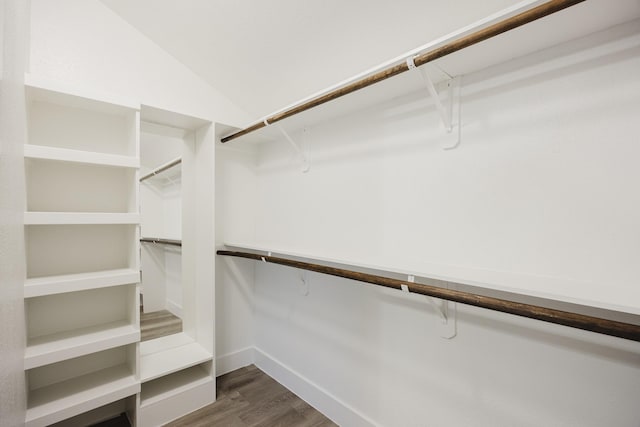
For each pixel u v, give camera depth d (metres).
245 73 1.78
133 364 1.54
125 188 1.67
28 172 1.37
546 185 0.98
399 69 1.03
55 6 1.44
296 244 1.95
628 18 0.82
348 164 1.62
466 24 1.06
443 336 1.22
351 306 1.59
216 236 2.10
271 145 2.17
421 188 1.31
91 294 1.58
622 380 0.85
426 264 1.18
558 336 0.95
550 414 0.97
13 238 0.89
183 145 2.05
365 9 1.13
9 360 0.86
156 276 2.00
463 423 1.17
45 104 1.45
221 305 2.12
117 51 1.61
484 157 1.12
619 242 0.85
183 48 1.72
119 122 1.66
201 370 1.90
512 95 1.05
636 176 0.83
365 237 1.54
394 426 1.41
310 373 1.83
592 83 0.90
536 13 0.73
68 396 1.36
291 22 1.32
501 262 1.07
